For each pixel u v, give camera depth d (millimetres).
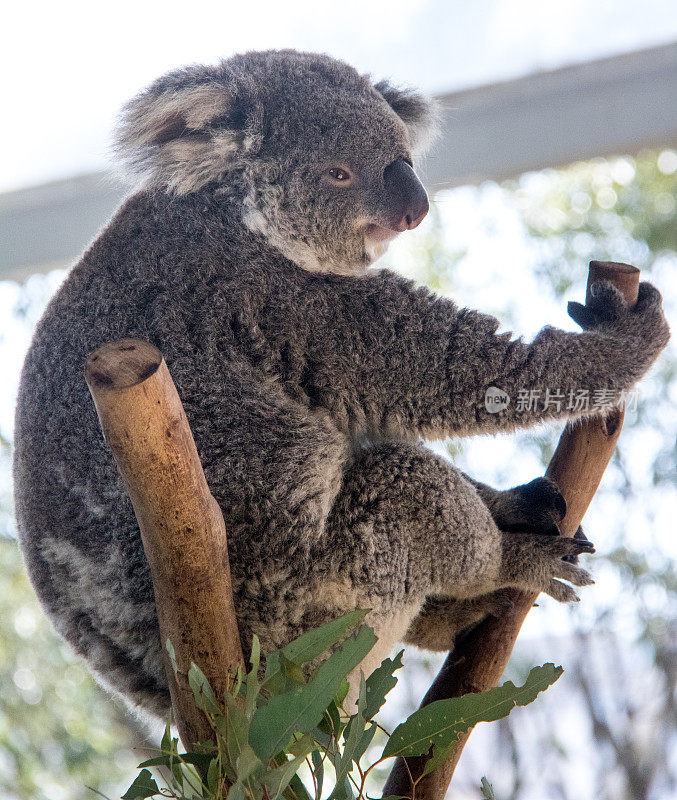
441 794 5504
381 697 4117
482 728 15281
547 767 14898
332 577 5484
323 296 6258
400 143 6758
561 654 15383
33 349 5945
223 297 6004
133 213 6301
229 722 3736
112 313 5848
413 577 5684
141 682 5641
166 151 6406
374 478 5652
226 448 5578
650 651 15445
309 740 3719
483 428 6195
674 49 14156
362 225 6637
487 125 14719
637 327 6305
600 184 15781
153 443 3668
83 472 5566
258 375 5926
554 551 6066
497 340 6184
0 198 14930
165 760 3967
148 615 5398
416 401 6176
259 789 3723
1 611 14180
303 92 6703
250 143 6527
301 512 5473
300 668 3992
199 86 6453
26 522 5785
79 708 13680
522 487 6445
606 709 15148
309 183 6543
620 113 14445
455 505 5715
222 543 4082
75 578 5594
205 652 4160
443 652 6512
